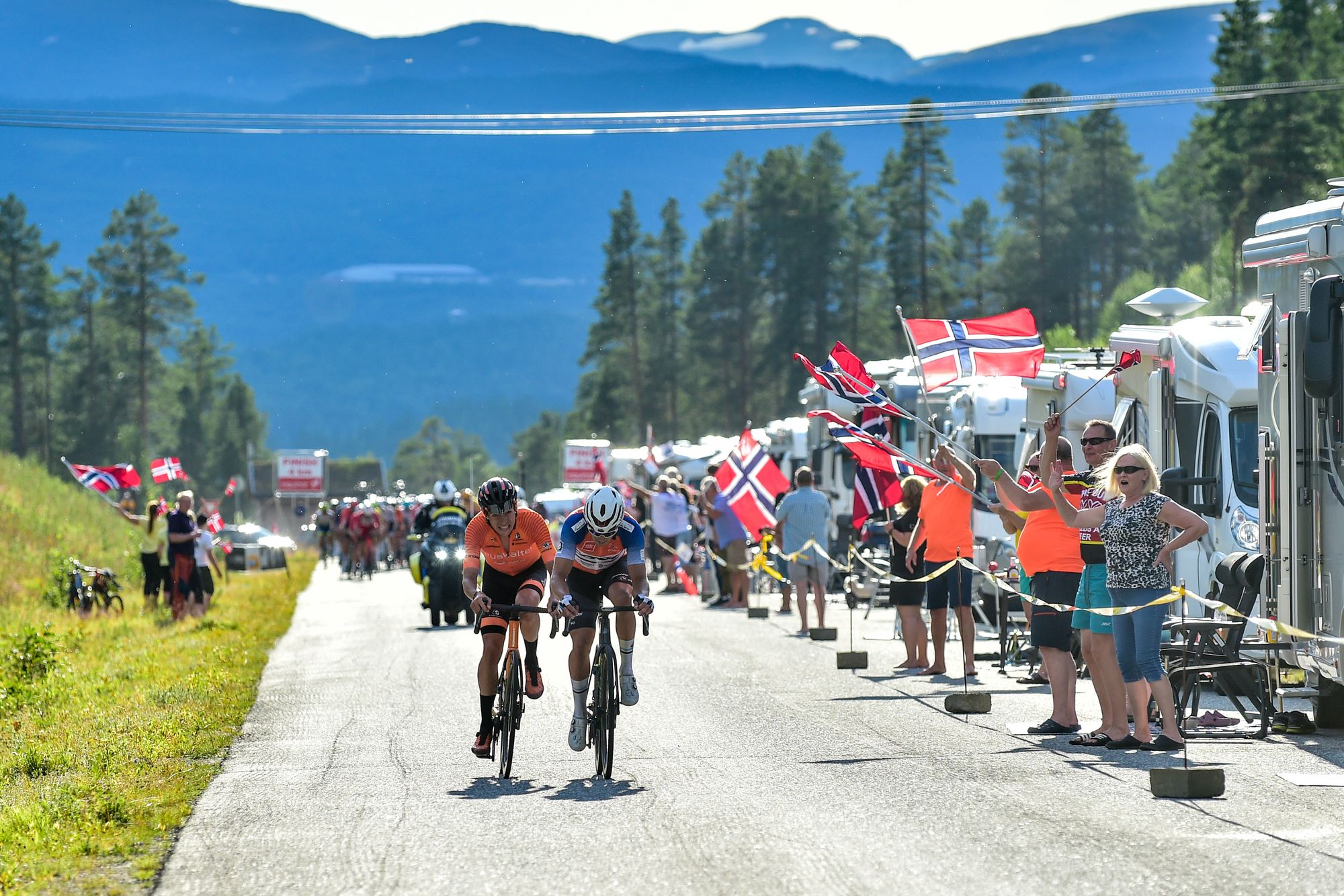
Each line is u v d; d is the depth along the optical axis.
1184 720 39.78
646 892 23.50
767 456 80.81
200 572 85.62
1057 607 39.38
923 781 32.53
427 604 78.88
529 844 27.14
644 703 46.31
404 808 30.81
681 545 100.69
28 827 29.25
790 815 29.19
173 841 28.11
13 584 97.12
